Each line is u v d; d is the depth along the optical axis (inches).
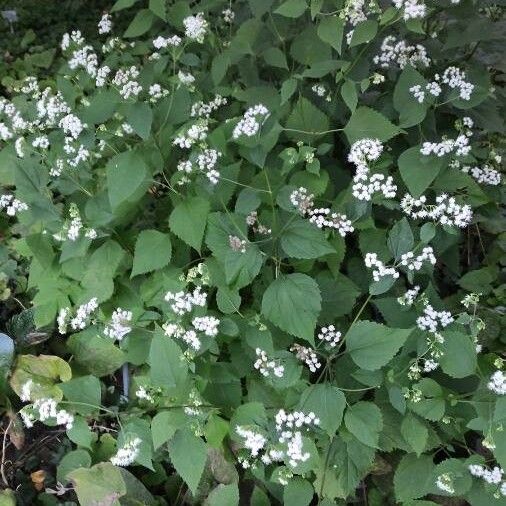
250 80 29.5
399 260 25.8
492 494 21.5
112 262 25.9
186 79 27.0
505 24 28.7
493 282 30.5
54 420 24.6
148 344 25.8
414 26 24.1
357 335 22.5
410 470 22.9
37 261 28.7
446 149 23.1
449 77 26.4
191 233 24.2
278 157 27.1
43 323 28.0
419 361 23.6
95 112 25.0
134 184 22.5
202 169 24.6
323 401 21.9
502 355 26.8
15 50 49.5
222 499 23.5
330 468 23.2
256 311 25.5
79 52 28.5
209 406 23.8
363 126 25.3
